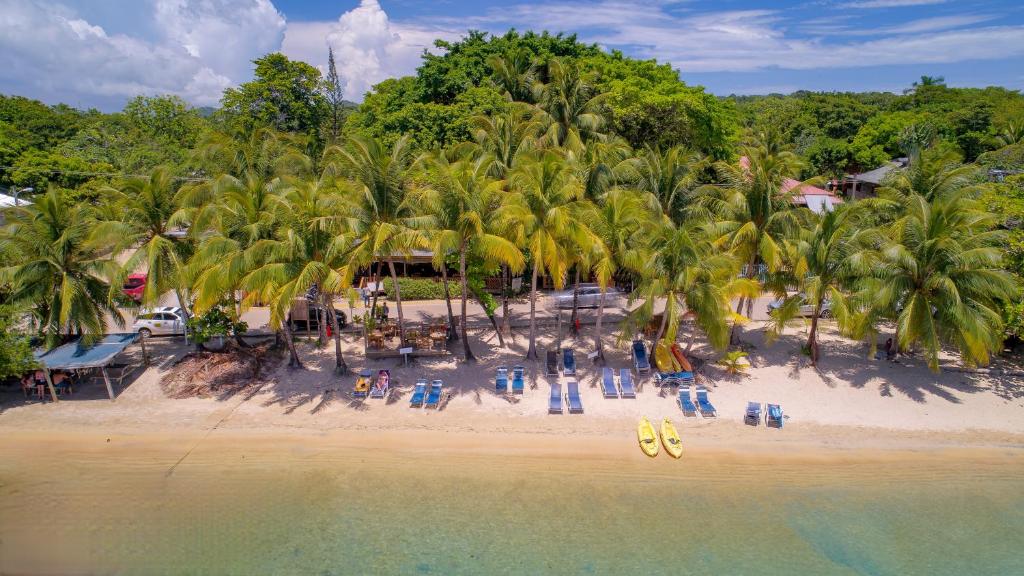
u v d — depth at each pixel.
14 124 70.88
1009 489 21.47
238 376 28.75
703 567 17.92
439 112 48.47
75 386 28.52
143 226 29.33
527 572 17.70
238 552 18.58
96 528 19.61
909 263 25.42
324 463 22.95
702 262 26.61
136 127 69.12
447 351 31.00
